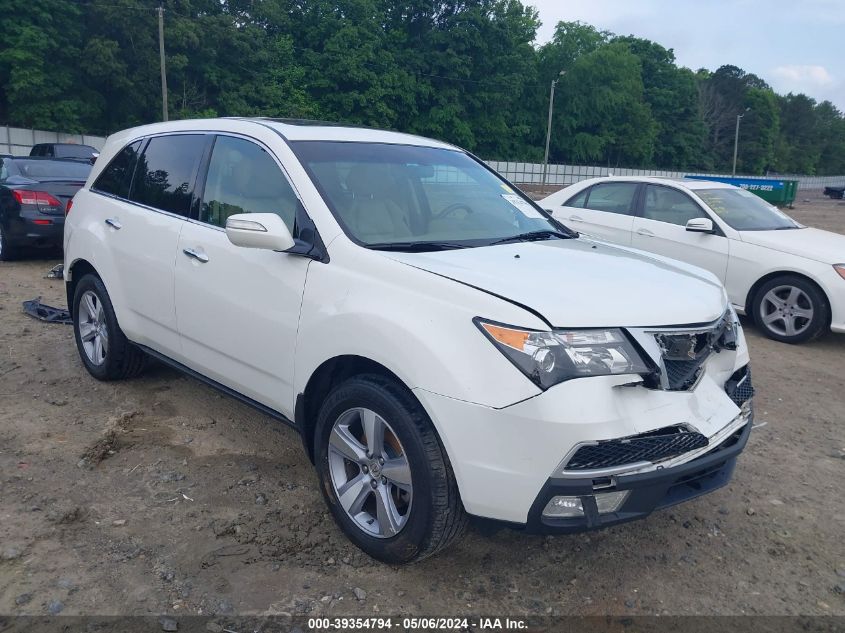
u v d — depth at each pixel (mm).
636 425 2615
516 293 2748
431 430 2793
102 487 3676
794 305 7297
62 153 21438
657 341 2777
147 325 4430
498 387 2586
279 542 3234
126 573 2963
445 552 3225
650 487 2660
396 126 61562
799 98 124062
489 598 2918
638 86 79062
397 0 62156
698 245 7883
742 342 3443
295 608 2795
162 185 4402
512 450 2570
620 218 8602
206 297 3820
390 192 3701
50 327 6559
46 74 42219
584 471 2562
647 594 2996
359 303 3006
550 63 75938
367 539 3061
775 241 7414
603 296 2844
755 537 3494
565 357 2576
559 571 3133
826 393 5797
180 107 47875
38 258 10336
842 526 3635
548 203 9531
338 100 57062
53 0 41406
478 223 3891
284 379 3414
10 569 2951
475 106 65188
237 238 3227
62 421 4461
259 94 53125
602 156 80688
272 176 3674
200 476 3842
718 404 2980
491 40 64625
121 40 44781
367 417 3000
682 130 92125
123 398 4879
